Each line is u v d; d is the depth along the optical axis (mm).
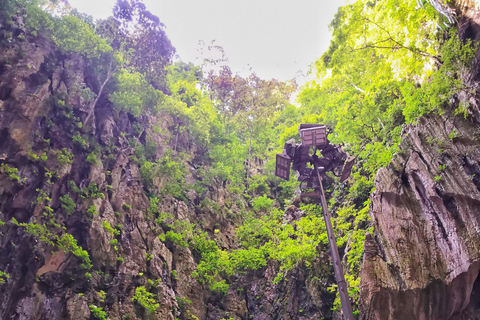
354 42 26516
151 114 42094
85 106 31656
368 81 28953
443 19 20766
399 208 18406
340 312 23156
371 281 16938
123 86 35875
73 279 24422
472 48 18297
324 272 27328
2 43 27891
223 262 31156
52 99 29156
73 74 31609
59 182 26969
